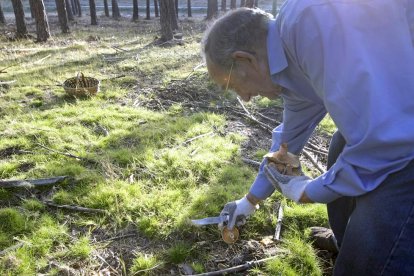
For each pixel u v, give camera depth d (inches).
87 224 105.5
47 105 199.9
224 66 57.4
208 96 211.9
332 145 81.4
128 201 113.0
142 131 161.2
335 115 51.3
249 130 168.4
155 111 193.5
